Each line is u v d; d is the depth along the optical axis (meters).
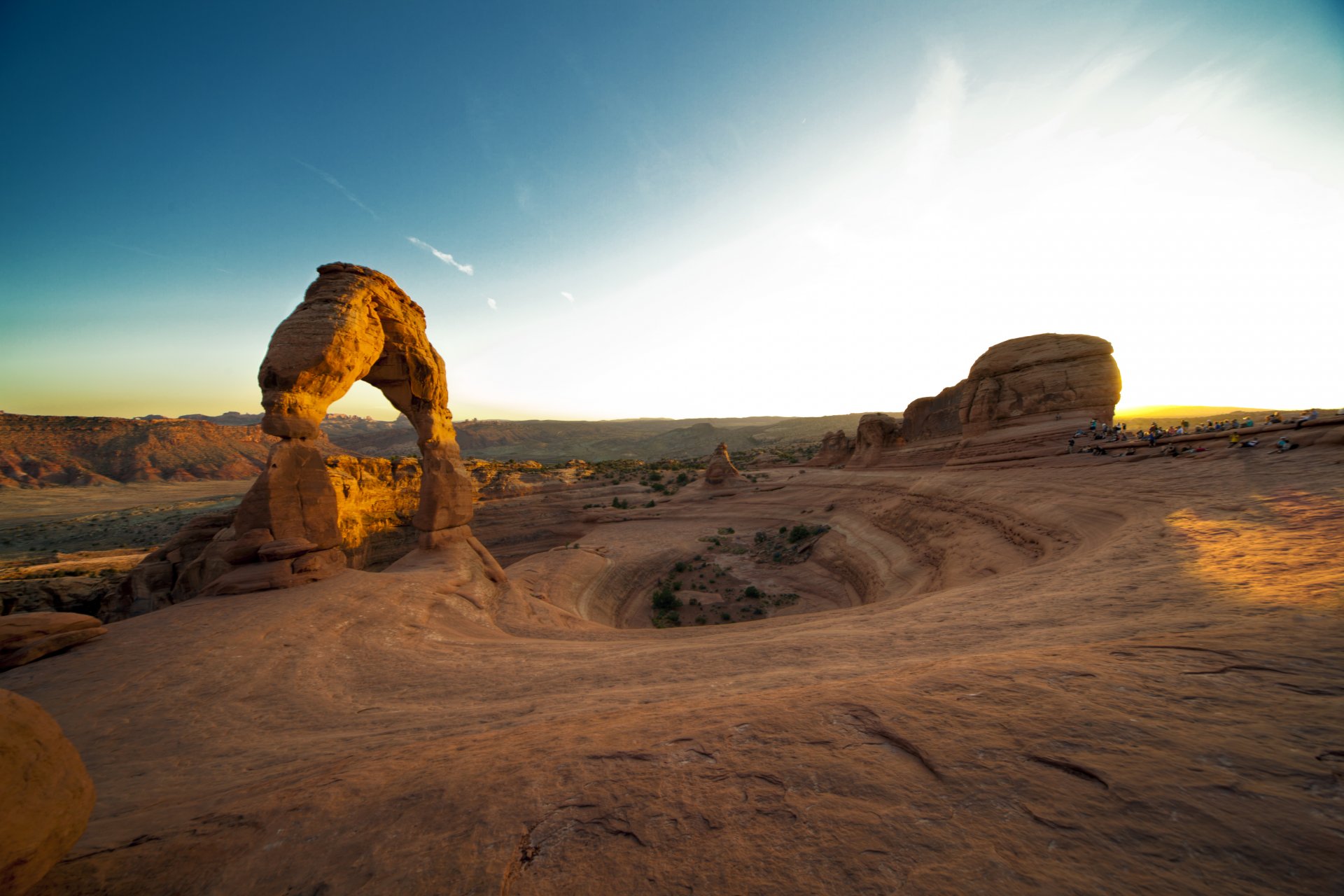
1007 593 11.76
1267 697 3.42
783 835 2.57
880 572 33.94
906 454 60.59
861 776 3.00
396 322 22.52
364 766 4.46
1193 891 1.88
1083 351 36.47
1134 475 21.45
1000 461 34.94
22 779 2.74
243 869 2.98
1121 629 6.31
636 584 42.34
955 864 2.21
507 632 17.38
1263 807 2.34
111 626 12.83
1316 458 16.42
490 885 2.47
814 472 74.31
